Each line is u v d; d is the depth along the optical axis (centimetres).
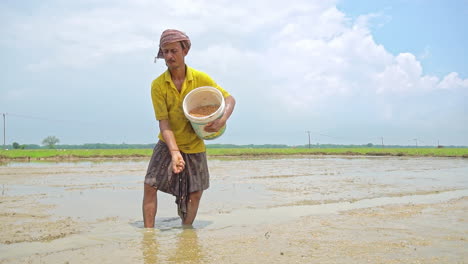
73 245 344
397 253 302
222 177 1191
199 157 445
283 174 1323
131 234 390
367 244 331
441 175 1240
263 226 421
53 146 14638
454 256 293
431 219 448
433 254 299
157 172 431
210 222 463
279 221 457
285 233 379
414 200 631
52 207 581
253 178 1148
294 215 504
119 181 1050
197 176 443
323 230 391
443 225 412
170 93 420
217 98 421
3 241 360
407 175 1248
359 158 3438
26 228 420
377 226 409
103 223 455
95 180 1084
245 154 4294
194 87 433
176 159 401
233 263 280
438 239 348
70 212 536
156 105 425
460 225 412
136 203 628
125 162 2591
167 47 408
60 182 1017
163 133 417
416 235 364
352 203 611
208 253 309
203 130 407
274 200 654
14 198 687
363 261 281
